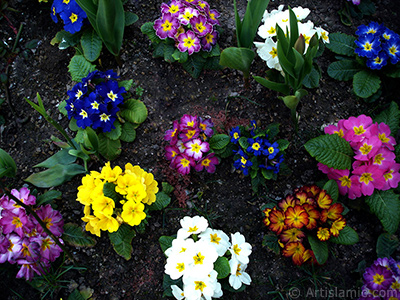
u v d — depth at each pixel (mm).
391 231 539
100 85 578
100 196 514
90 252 565
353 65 654
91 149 588
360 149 554
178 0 614
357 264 557
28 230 522
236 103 635
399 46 622
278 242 551
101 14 562
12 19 706
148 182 548
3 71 680
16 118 651
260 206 583
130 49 666
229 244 520
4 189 458
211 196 590
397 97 652
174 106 636
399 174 552
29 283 542
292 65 539
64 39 644
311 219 516
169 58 628
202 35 604
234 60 574
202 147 558
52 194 560
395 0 733
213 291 481
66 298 542
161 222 577
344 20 707
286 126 619
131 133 608
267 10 708
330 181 552
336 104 641
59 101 651
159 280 549
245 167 564
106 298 542
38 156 622
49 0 698
